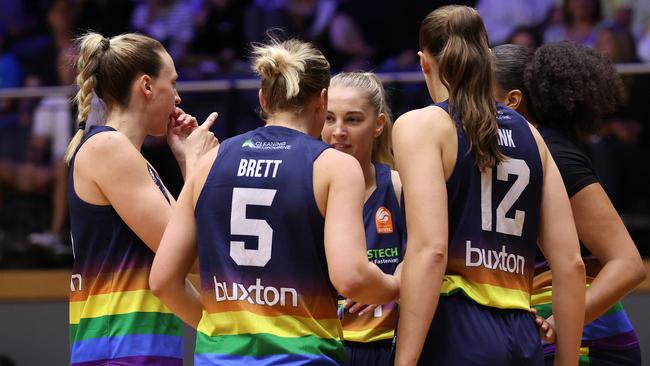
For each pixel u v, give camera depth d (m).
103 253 9.73
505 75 10.49
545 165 9.13
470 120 8.62
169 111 10.30
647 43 24.86
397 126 8.83
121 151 9.66
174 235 8.79
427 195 8.42
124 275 9.66
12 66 26.39
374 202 10.83
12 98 21.14
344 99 10.88
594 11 25.14
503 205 8.77
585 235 9.82
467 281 8.62
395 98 19.73
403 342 8.31
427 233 8.35
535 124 10.56
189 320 9.02
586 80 10.11
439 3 26.20
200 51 26.69
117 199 9.60
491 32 25.69
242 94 20.36
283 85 8.66
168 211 9.65
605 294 9.52
